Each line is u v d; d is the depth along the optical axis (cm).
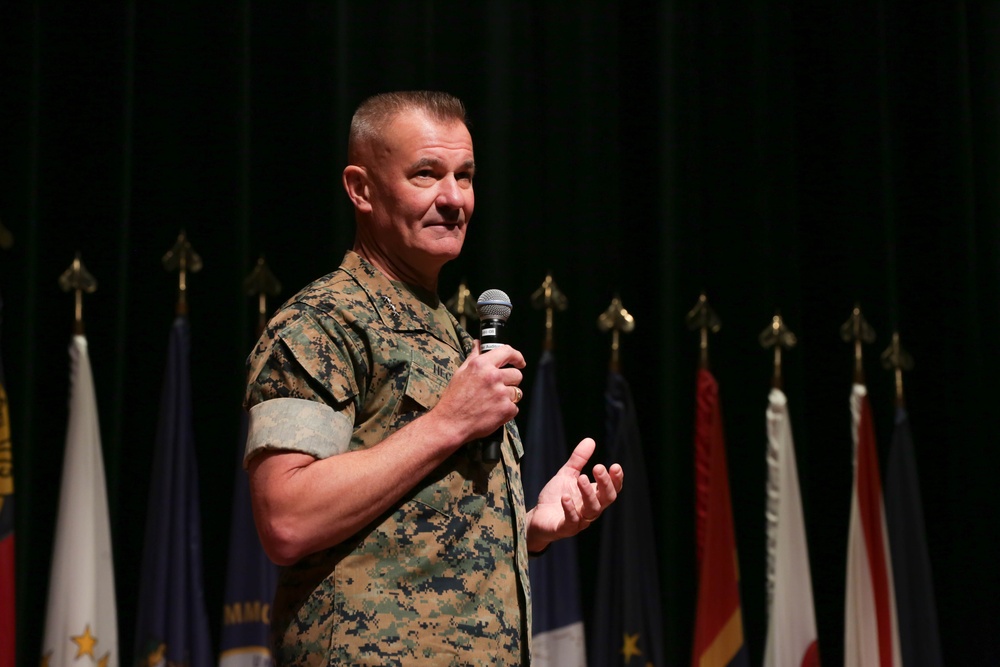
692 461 1093
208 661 899
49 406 939
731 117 1150
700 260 1129
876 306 1136
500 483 408
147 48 1002
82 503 883
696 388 1102
